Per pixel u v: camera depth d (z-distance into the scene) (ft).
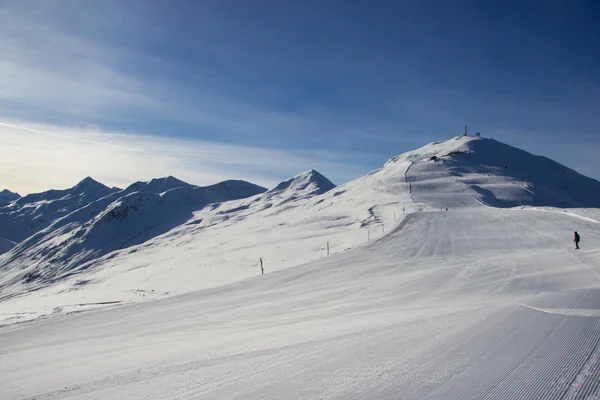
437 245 94.58
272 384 15.12
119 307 56.90
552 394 12.26
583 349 15.92
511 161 499.51
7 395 19.40
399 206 242.58
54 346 35.01
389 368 15.66
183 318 44.52
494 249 85.71
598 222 114.11
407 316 29.09
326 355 18.67
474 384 13.38
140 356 25.38
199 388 15.74
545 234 100.78
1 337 42.39
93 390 17.93
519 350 16.49
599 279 41.27
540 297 29.48
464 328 21.29
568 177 465.47
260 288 62.28
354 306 40.40
